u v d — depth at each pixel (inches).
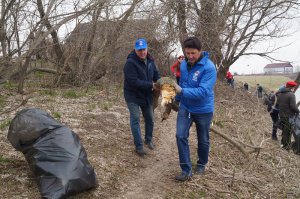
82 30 424.2
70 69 464.1
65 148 158.1
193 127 332.5
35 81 441.7
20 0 218.4
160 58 578.9
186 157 196.4
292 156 310.7
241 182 213.2
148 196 178.7
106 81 536.1
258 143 310.8
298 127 345.1
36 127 162.9
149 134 246.4
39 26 213.6
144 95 226.7
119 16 408.2
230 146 282.7
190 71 189.0
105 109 344.2
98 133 260.1
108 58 504.7
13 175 173.3
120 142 248.7
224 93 589.9
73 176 152.5
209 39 593.9
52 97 375.6
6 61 208.2
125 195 176.4
